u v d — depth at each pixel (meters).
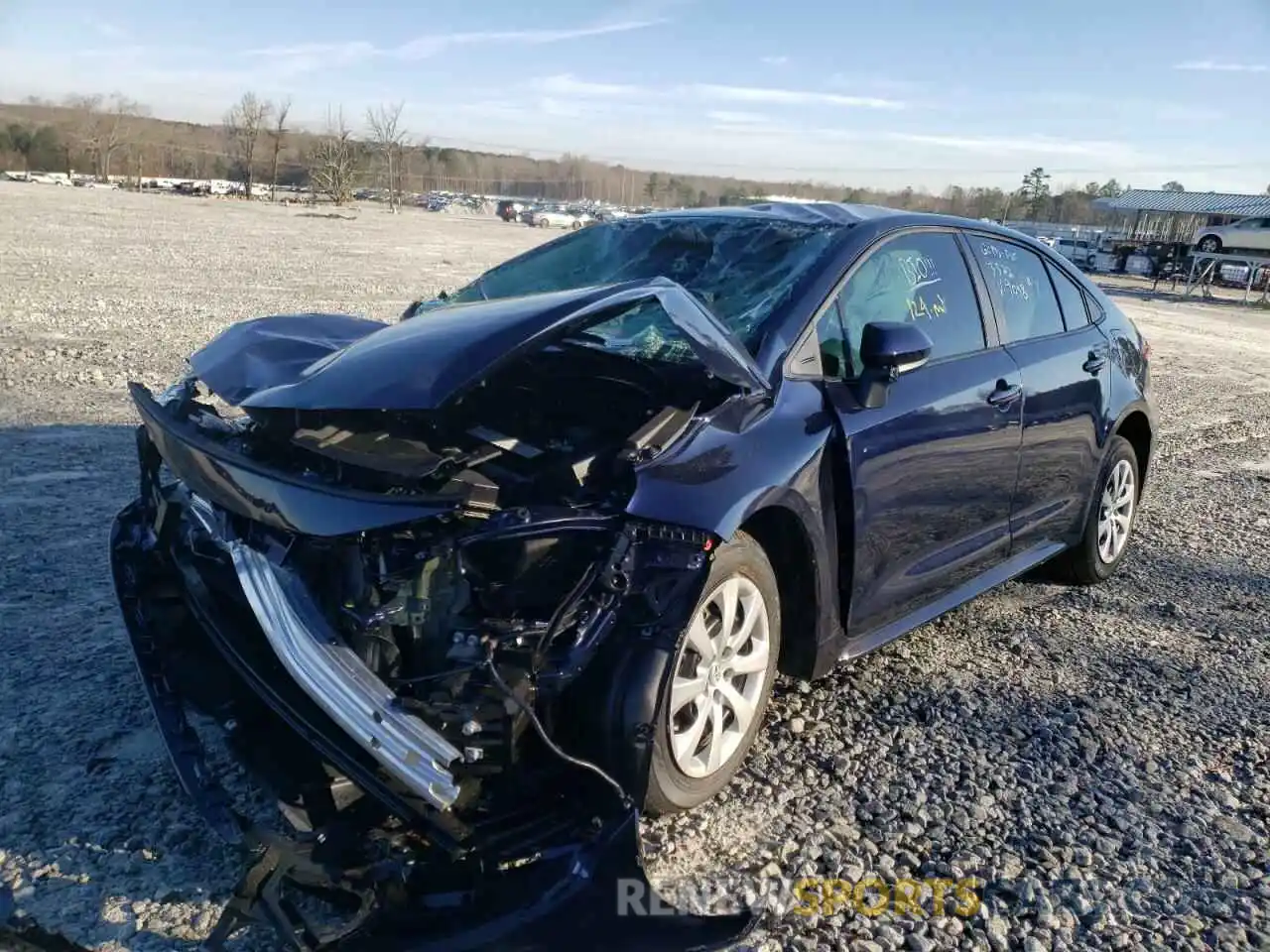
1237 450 9.12
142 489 3.67
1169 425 10.12
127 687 3.51
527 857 2.31
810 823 3.06
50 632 3.88
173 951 2.37
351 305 13.41
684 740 2.88
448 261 22.42
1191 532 6.39
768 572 3.13
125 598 3.25
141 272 16.16
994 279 4.43
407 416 2.83
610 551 2.57
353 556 2.45
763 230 3.98
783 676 3.99
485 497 2.54
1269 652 4.53
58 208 33.03
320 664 2.38
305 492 2.47
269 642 2.51
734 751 3.09
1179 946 2.65
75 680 3.54
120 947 2.37
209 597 2.98
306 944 2.11
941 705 3.86
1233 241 41.56
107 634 3.89
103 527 4.97
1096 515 5.10
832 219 3.99
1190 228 49.53
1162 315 25.08
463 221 51.72
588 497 2.70
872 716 3.75
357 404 2.62
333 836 2.31
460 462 2.65
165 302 12.69
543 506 2.59
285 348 3.40
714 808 3.10
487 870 2.26
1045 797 3.29
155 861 2.68
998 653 4.38
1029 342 4.52
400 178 82.12
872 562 3.52
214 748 3.14
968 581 4.28
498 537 2.47
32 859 2.64
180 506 3.27
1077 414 4.68
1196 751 3.64
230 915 2.19
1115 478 5.21
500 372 3.03
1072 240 48.97
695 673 2.89
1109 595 5.18
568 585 2.62
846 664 4.16
